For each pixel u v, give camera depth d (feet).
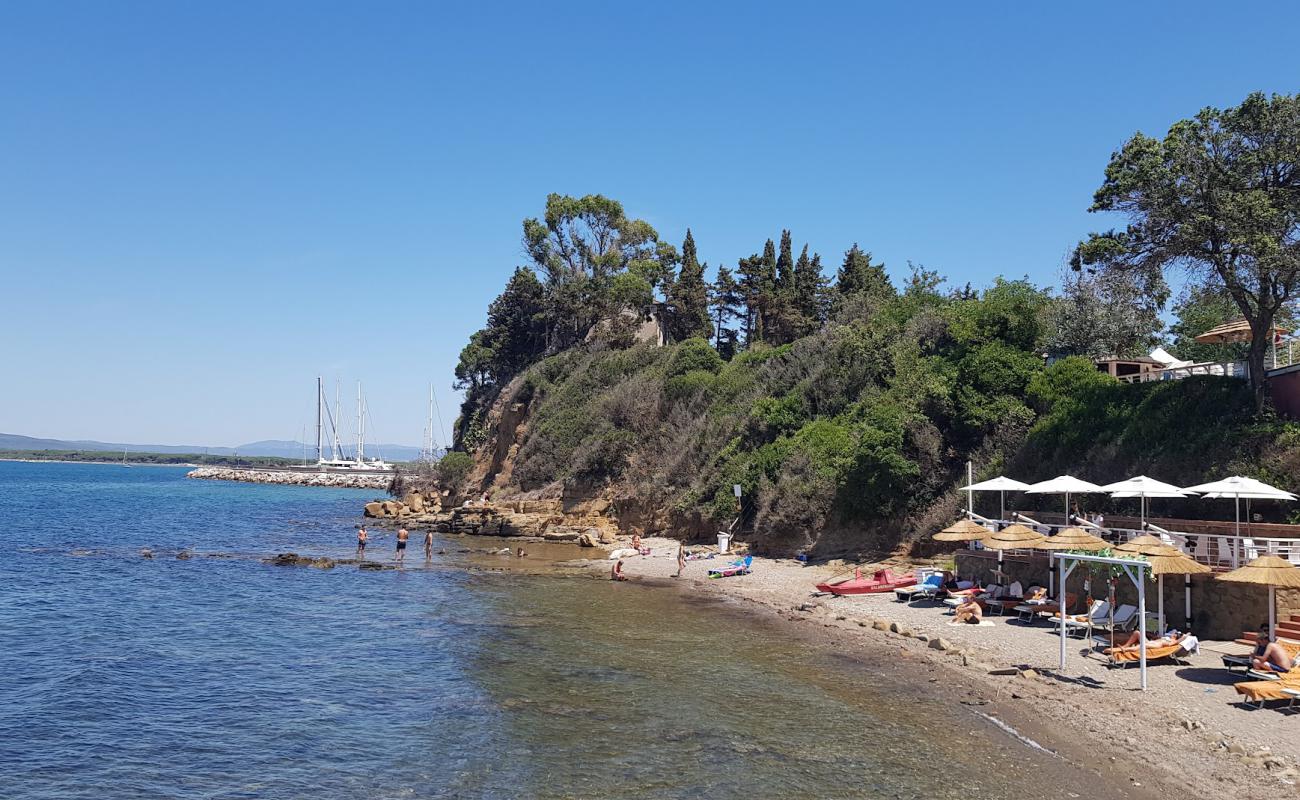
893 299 198.29
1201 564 70.28
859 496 132.87
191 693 68.49
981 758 51.72
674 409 214.69
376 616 100.07
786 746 54.49
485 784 49.03
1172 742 52.49
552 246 328.49
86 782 50.49
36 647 84.89
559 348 314.76
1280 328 142.31
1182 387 110.01
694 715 61.21
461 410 359.66
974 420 131.44
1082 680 66.03
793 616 98.43
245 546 182.70
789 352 208.33
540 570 142.41
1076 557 68.08
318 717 61.98
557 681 70.85
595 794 47.19
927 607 97.55
